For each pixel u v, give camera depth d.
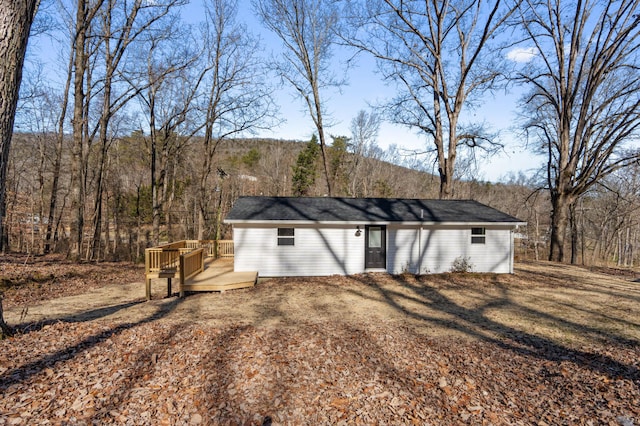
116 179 29.95
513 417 3.79
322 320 7.74
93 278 12.96
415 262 14.20
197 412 3.71
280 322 7.45
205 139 21.80
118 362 4.68
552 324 7.71
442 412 3.88
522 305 9.51
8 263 12.78
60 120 20.59
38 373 4.17
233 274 12.52
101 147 18.39
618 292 11.23
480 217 14.51
